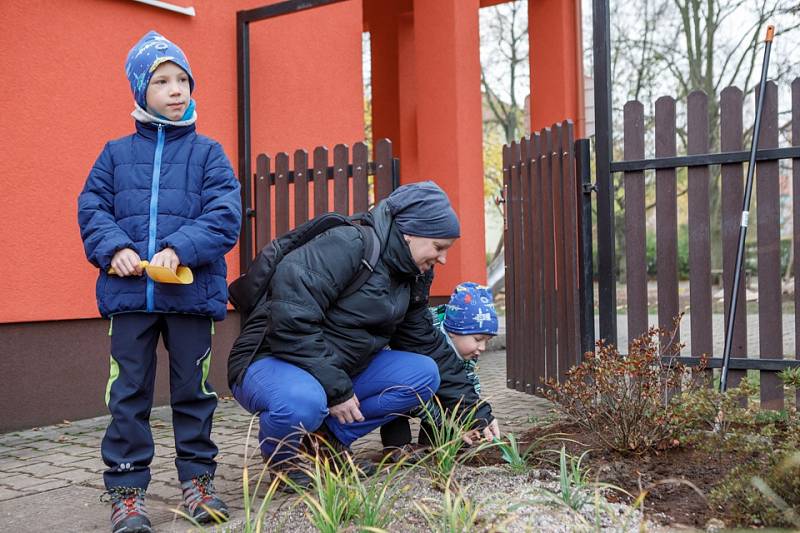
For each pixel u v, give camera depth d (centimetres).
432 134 760
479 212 771
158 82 279
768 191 413
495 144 2572
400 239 292
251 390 285
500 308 2042
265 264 293
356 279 289
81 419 505
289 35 655
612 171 439
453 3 746
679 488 271
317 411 276
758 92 403
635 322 440
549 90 927
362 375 311
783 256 1697
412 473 293
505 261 557
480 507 227
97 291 273
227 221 273
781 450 247
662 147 433
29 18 488
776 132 414
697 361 420
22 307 478
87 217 270
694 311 427
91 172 280
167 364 554
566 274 459
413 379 308
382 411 312
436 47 757
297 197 571
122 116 538
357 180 539
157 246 271
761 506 231
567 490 249
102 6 526
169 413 518
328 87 688
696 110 426
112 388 269
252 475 339
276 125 644
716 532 211
